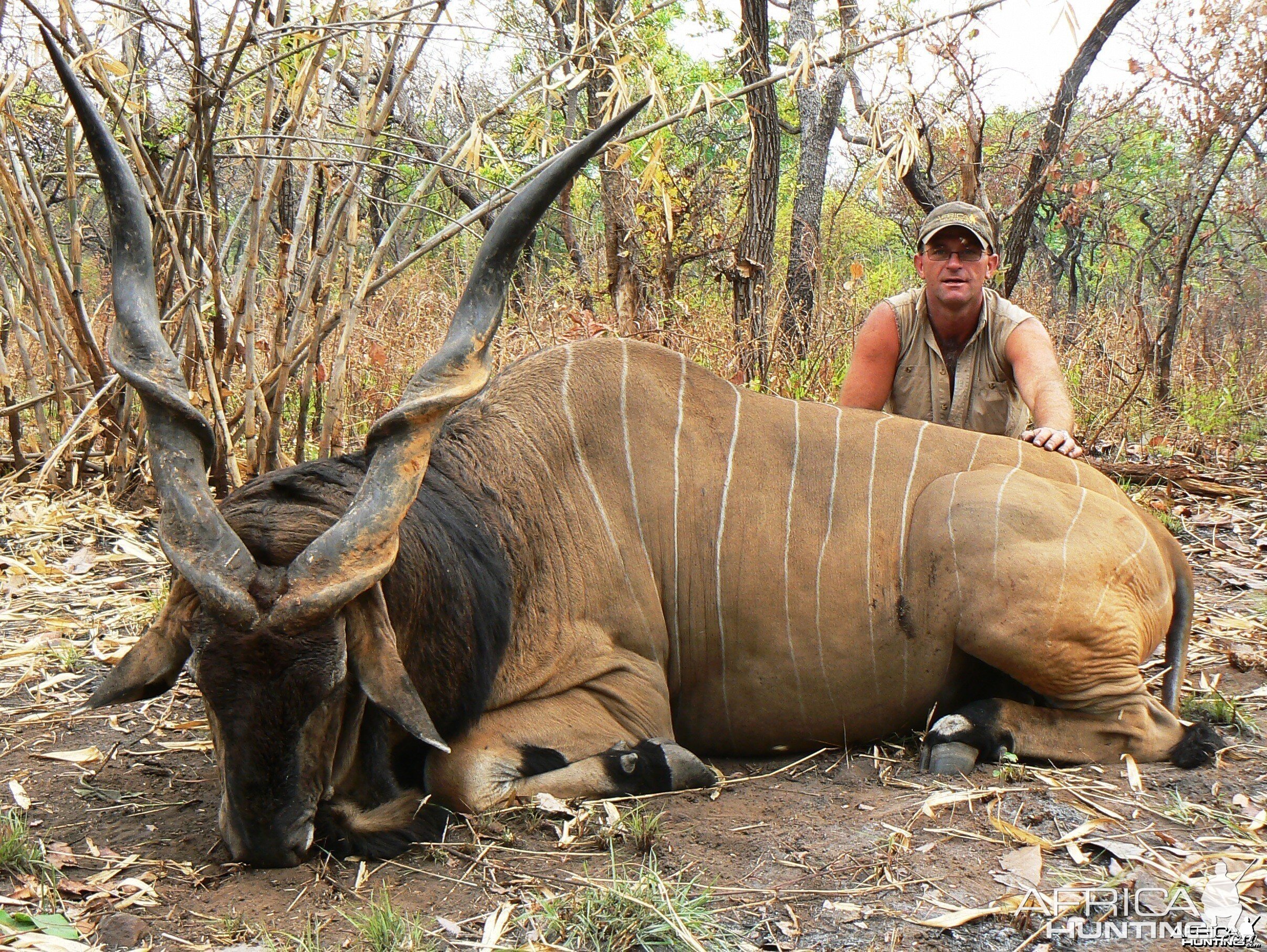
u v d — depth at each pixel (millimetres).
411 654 2559
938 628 3080
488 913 2264
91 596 4324
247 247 4672
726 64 7965
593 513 3016
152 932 2182
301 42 4664
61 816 2713
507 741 2766
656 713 3035
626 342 3246
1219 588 4727
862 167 10812
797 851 2508
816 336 7379
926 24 4477
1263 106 8531
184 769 2988
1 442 6027
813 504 3150
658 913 2193
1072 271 12812
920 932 2189
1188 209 9352
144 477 5293
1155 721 3088
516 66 6902
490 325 2619
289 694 2277
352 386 6027
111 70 4199
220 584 2238
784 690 3127
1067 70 8172
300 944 2115
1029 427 4426
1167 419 7598
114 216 2514
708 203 8297
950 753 2955
